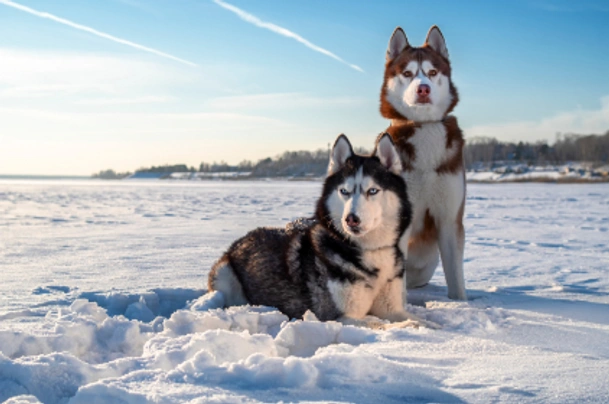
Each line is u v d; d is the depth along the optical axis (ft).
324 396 7.74
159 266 23.90
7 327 11.92
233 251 16.99
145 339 11.48
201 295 17.42
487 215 56.75
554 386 7.83
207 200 88.99
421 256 18.78
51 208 71.05
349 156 14.88
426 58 17.48
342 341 11.72
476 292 18.90
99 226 44.96
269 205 73.46
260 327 13.11
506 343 10.96
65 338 10.89
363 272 13.89
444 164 17.02
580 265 25.63
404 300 16.02
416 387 7.98
